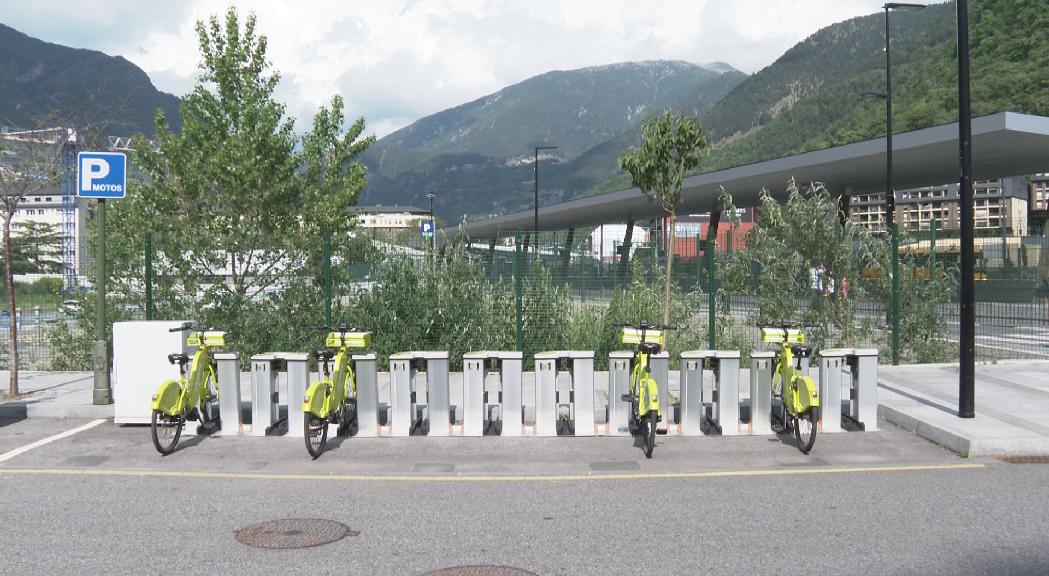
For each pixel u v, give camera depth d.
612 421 9.36
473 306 14.58
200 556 5.39
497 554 5.39
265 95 17.66
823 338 14.62
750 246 15.21
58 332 15.20
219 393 9.52
